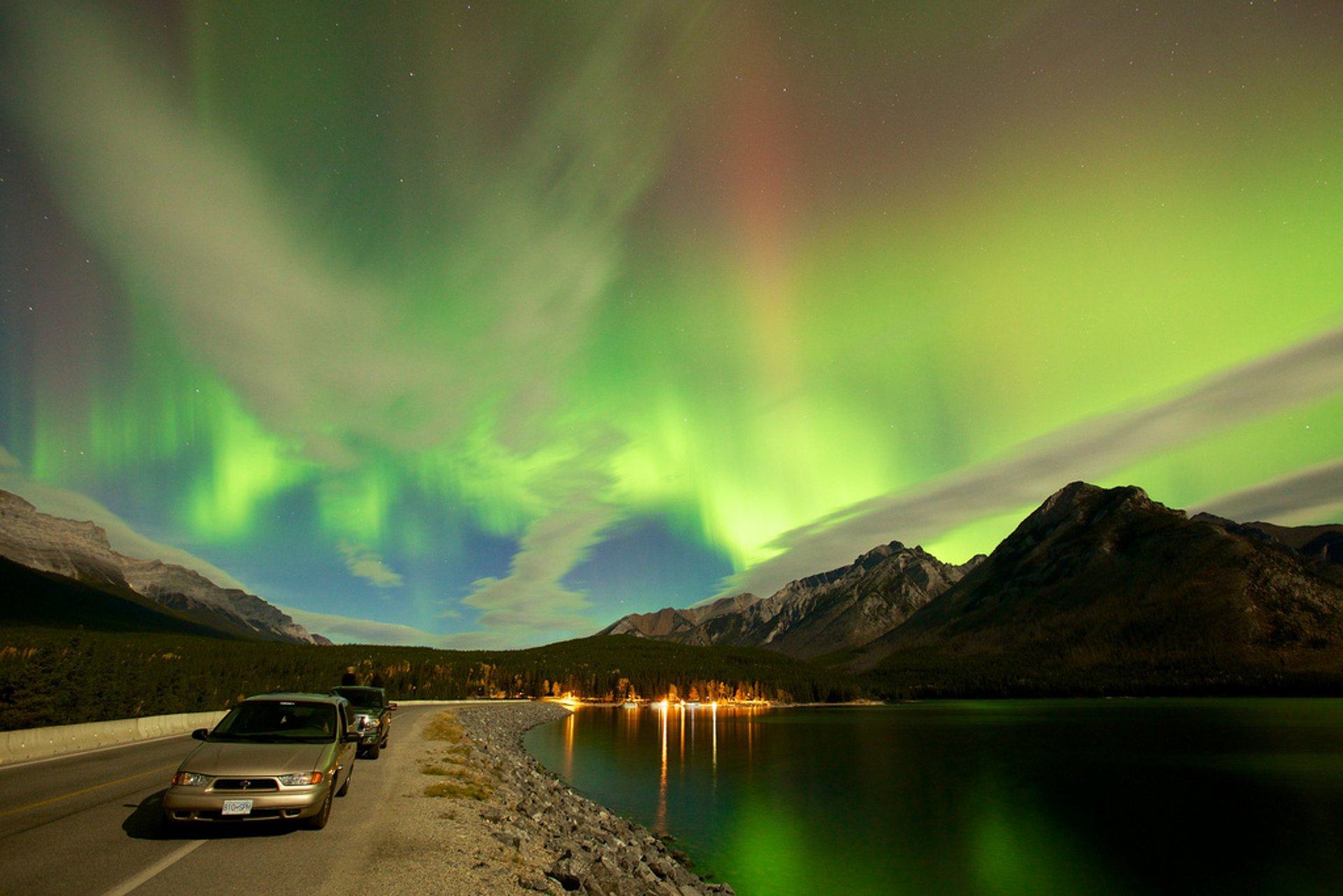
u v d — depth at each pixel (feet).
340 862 34.68
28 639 432.66
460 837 43.83
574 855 48.44
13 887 29.17
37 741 76.33
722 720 463.01
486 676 550.77
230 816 36.19
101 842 36.88
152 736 105.70
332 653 520.42
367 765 77.66
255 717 43.78
